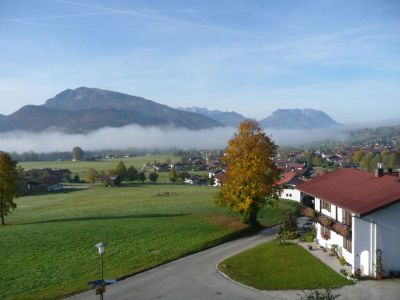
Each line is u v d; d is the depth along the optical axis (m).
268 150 57.56
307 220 66.94
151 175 173.88
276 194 59.94
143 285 36.88
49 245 50.09
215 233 56.34
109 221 65.38
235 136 58.97
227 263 42.47
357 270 36.16
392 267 35.94
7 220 77.62
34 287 36.66
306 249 45.75
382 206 34.91
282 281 36.09
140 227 59.84
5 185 70.25
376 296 31.50
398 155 195.75
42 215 81.69
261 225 63.16
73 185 163.88
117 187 145.88
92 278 38.66
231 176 58.44
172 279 38.25
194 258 45.44
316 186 48.09
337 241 42.28
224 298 33.03
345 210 40.44
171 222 63.47
